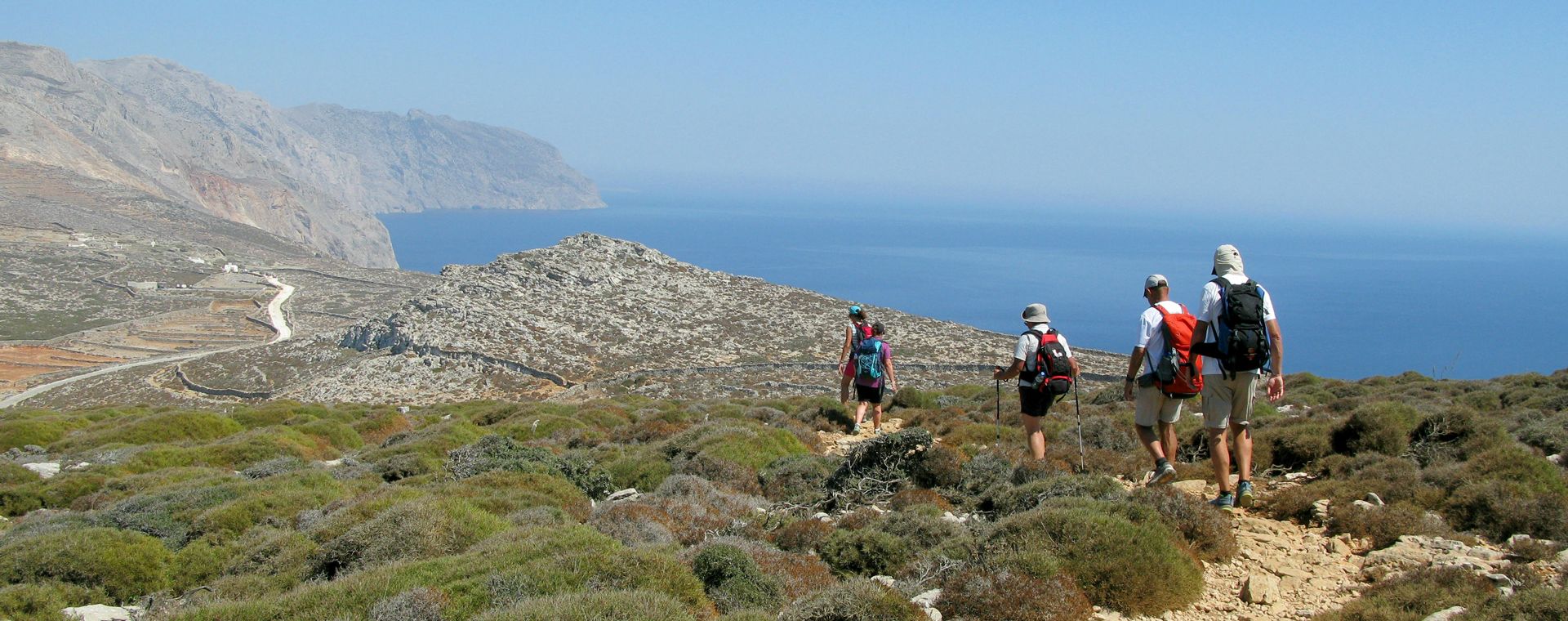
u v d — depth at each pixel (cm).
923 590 848
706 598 875
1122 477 1296
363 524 1139
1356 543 924
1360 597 786
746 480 1481
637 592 809
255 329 17275
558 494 1355
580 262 11081
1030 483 1110
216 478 1702
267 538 1245
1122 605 794
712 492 1344
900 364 7906
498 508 1247
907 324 9775
